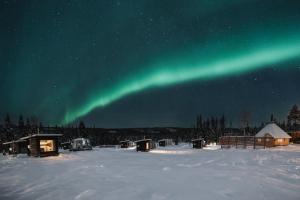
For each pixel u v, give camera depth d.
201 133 99.62
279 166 19.44
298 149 43.97
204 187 11.79
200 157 30.53
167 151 49.50
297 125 78.69
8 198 11.02
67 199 10.40
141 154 39.97
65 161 28.20
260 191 10.88
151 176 15.44
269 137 51.47
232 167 19.36
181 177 14.80
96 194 10.97
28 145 39.91
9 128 77.31
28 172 19.08
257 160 24.75
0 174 18.34
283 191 10.86
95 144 92.69
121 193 10.99
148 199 9.96
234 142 55.38
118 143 94.50
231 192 10.76
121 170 18.70
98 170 19.00
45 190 12.20
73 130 95.75
